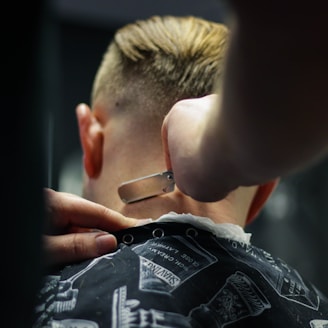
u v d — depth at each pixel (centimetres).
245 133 58
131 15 370
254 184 65
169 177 93
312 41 52
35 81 47
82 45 366
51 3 47
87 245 89
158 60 107
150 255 87
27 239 48
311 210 316
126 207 98
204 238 91
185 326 77
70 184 317
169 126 75
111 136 106
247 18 53
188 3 352
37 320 75
